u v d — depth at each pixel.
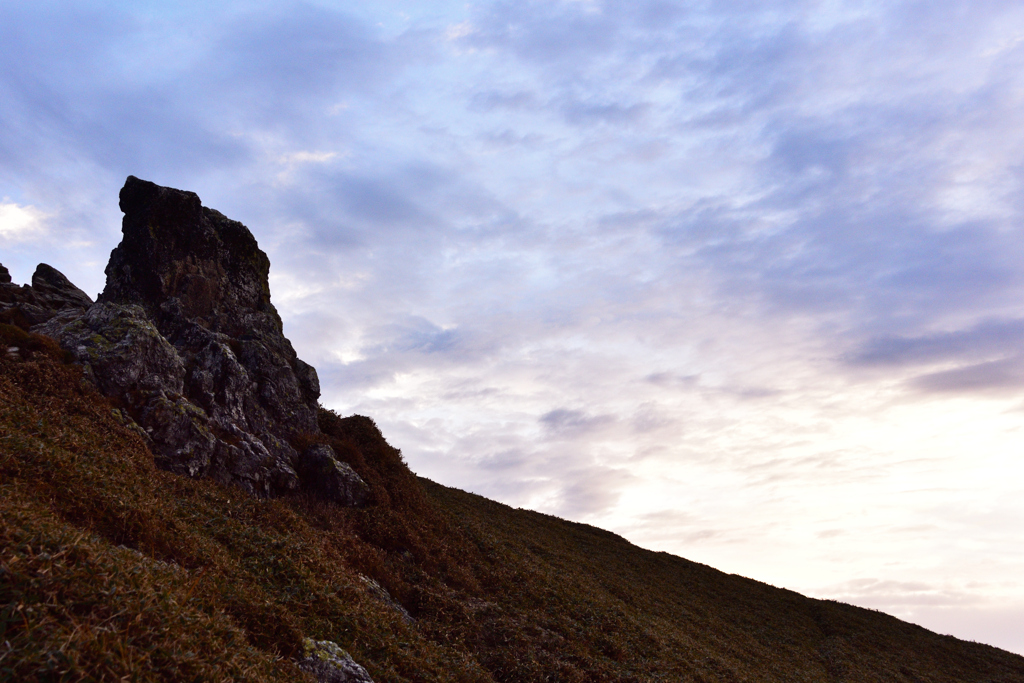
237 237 31.69
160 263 28.06
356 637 14.04
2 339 20.36
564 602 28.38
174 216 29.39
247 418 25.44
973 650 51.94
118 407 20.42
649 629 30.17
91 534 10.26
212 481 20.45
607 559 48.16
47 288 29.89
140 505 13.30
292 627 11.70
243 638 9.29
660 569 51.81
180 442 20.84
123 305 23.98
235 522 16.98
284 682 9.06
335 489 25.53
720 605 47.47
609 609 30.45
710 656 30.27
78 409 18.67
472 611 22.30
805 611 52.62
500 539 35.53
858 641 47.44
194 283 28.67
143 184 29.47
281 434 26.55
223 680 7.46
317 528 21.94
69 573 7.34
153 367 22.59
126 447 18.08
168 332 26.58
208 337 26.66
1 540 7.37
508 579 28.16
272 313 32.44
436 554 26.25
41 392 18.39
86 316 23.47
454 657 16.77
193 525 15.27
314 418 29.19
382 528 24.94
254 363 27.66
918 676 42.44
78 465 13.65
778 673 34.09
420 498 30.64
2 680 5.55
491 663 19.09
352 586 16.80
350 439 30.78
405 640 15.46
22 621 6.30
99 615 7.05
